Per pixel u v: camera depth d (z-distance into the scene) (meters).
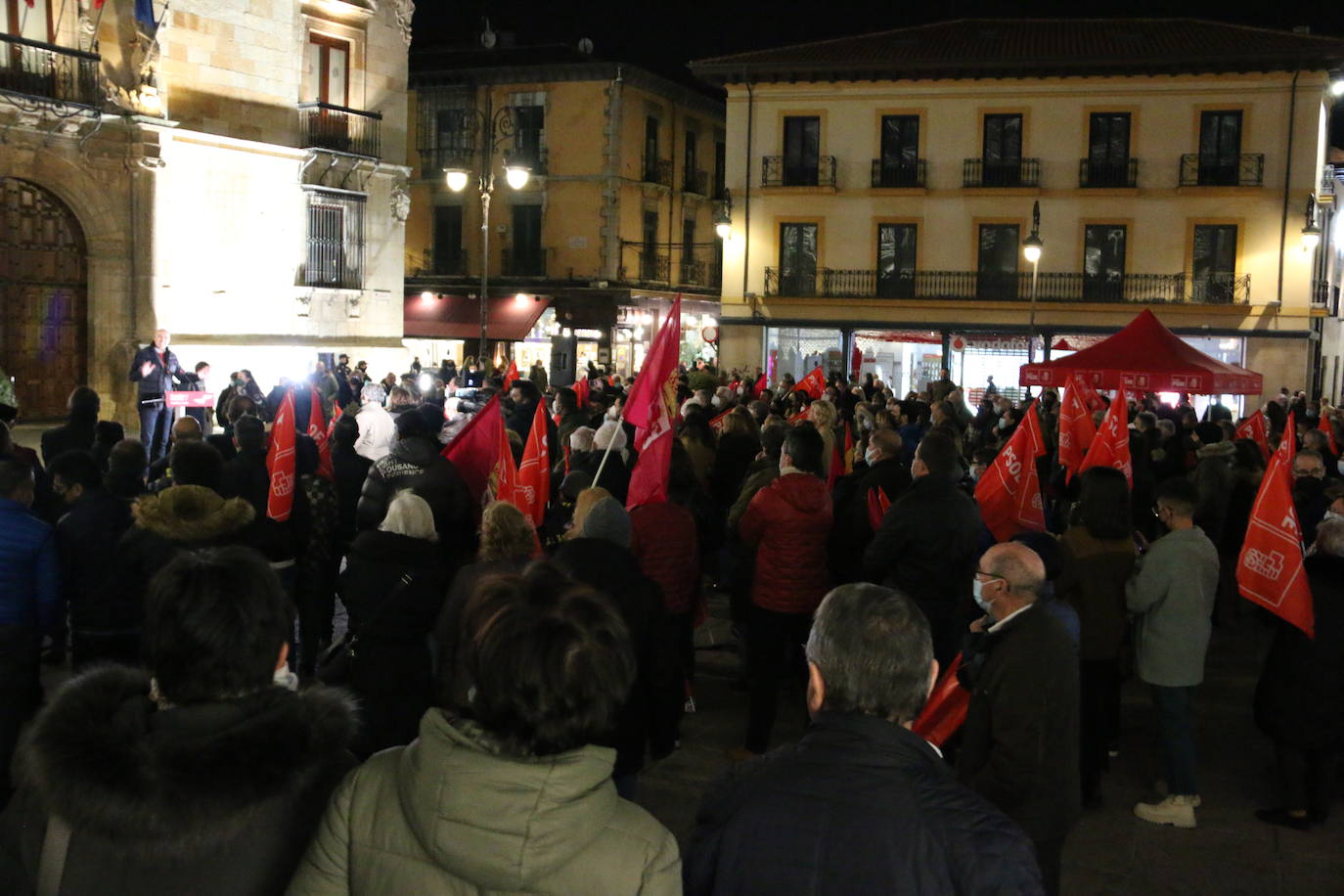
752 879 2.68
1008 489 8.20
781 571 7.01
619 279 42.69
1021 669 4.03
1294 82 33.81
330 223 28.88
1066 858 6.09
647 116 43.97
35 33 22.41
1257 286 34.50
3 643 5.25
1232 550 11.72
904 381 36.84
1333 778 6.46
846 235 36.97
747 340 37.72
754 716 7.18
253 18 26.53
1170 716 6.47
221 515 5.80
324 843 2.49
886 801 2.68
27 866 2.54
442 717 2.41
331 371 23.69
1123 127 35.19
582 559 5.18
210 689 2.56
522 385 12.59
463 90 43.50
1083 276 35.50
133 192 24.27
